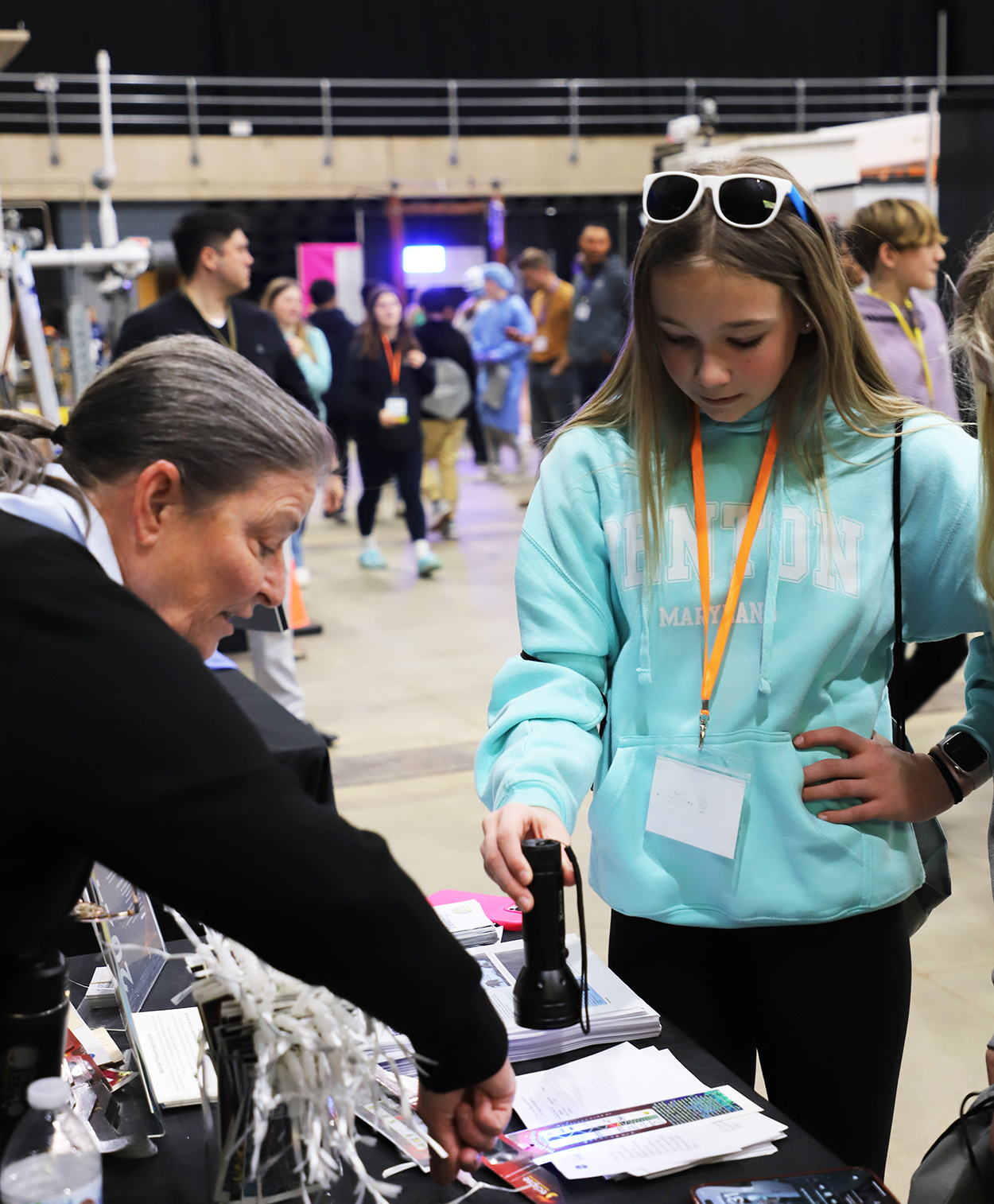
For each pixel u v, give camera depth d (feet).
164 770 2.76
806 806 4.51
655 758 4.62
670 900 4.65
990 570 4.05
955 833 11.21
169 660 2.87
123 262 12.50
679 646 4.58
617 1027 4.28
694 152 25.76
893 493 4.50
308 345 24.13
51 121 37.88
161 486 3.20
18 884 2.92
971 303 4.02
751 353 4.24
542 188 43.88
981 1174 3.78
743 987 4.86
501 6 43.37
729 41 45.14
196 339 3.40
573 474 4.77
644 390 4.57
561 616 4.71
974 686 4.74
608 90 44.52
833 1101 4.71
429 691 16.28
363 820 12.00
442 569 23.77
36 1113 3.07
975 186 20.07
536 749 4.38
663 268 4.18
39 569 2.87
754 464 4.62
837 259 4.36
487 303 35.01
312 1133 3.18
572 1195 3.50
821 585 4.46
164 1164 3.67
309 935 2.88
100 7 39.17
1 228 11.46
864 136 23.98
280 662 13.17
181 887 2.80
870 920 4.66
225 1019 3.21
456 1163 3.43
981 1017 8.39
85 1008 4.57
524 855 3.90
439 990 3.06
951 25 46.60
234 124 40.06
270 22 41.16
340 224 42.52
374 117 42.75
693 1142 3.68
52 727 2.74
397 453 22.63
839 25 45.83
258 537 3.31
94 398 3.28
